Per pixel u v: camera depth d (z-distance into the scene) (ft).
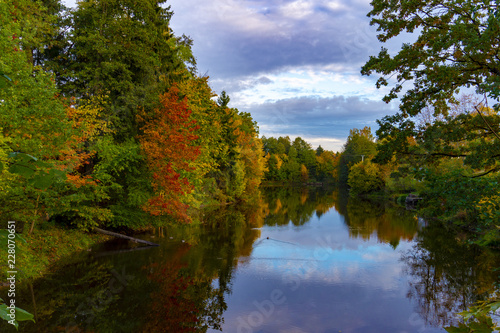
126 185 61.62
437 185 24.72
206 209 97.35
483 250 52.70
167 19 84.53
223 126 114.73
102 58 57.82
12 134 28.43
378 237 62.39
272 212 99.35
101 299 31.24
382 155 28.53
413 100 29.14
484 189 22.43
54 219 50.72
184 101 59.72
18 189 35.88
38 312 27.91
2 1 29.43
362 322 27.50
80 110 44.96
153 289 34.14
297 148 341.00
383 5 28.63
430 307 30.50
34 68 34.83
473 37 21.21
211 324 26.78
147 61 61.16
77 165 42.24
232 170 122.11
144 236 58.85
